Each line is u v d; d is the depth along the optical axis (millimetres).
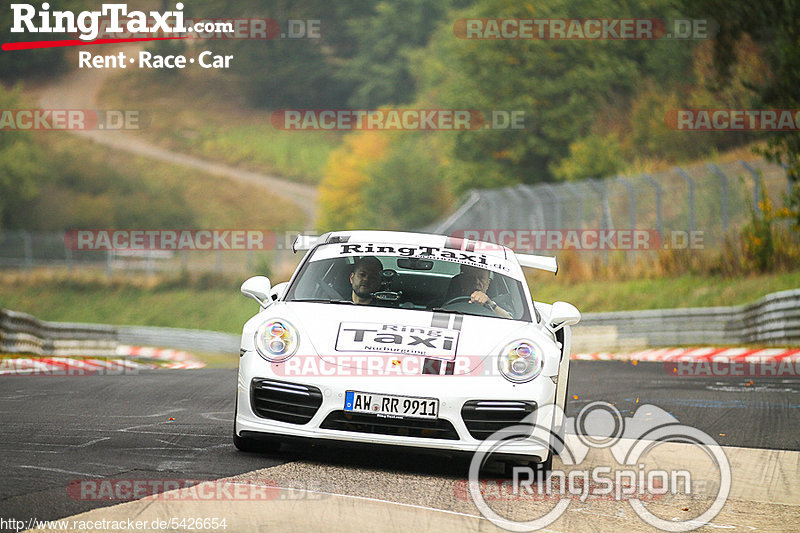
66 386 35750
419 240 25797
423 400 19531
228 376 43781
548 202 112000
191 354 110500
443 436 19688
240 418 20609
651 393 38562
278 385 20172
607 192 104625
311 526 14977
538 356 20500
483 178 162750
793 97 72000
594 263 106938
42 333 68000
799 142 71625
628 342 81000
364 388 19609
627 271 101562
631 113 149000
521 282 24344
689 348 66438
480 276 24109
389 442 19578
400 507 16719
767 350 58375
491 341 20844
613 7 155000
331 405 19703
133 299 182000
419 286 23984
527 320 22828
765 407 33938
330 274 24141
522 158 161750
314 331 20891
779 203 91000
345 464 20438
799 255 84438
